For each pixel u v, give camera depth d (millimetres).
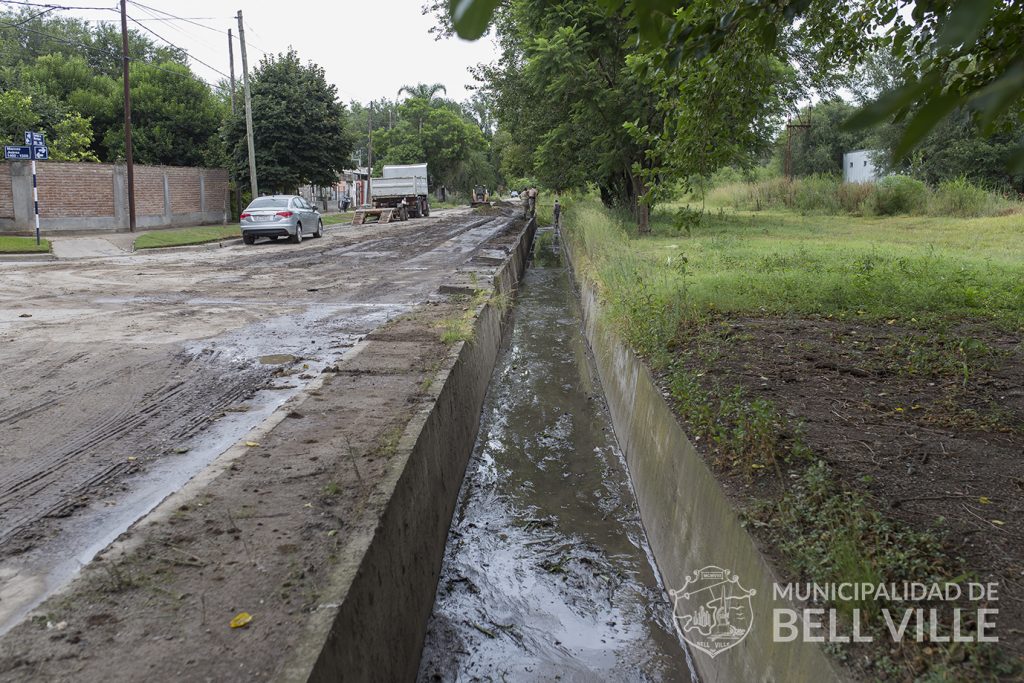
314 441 5098
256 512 3947
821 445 4719
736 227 24812
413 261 18641
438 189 83438
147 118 41562
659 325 7945
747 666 3469
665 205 36844
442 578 5324
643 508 6273
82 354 8422
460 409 7387
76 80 42188
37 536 4195
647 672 4371
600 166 23016
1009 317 8531
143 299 12312
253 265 17797
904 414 5344
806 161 55188
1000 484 4109
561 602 5086
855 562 3090
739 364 6785
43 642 2807
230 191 35531
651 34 1808
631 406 7613
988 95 838
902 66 5449
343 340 9375
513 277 18234
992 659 2598
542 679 4277
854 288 10078
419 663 4316
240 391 7164
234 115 36906
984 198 28703
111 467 5227
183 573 3314
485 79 27234
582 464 7527
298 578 3268
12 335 9281
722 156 7453
